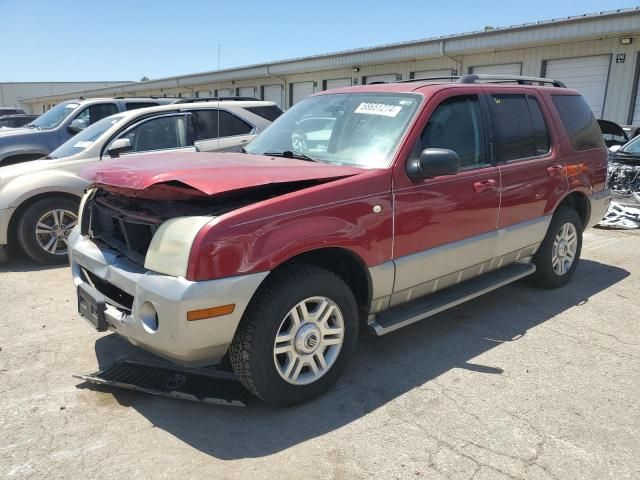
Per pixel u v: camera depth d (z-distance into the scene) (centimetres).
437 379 347
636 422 300
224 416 304
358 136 373
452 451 274
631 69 1381
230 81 2814
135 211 309
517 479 253
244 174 297
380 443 280
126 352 382
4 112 2875
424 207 356
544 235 480
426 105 369
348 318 325
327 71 2256
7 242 599
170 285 267
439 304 386
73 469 259
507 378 349
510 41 1527
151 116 696
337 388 335
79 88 5534
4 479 251
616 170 916
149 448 276
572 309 472
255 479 253
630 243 725
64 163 632
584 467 262
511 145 437
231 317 273
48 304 484
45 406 314
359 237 320
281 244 284
